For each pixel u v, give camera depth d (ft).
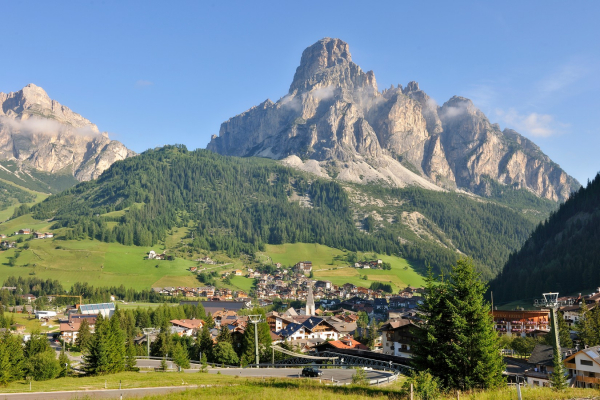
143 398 179.52
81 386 239.30
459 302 168.14
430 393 139.54
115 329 365.61
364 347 525.75
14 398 199.41
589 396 134.10
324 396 165.89
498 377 165.48
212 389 194.80
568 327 442.50
